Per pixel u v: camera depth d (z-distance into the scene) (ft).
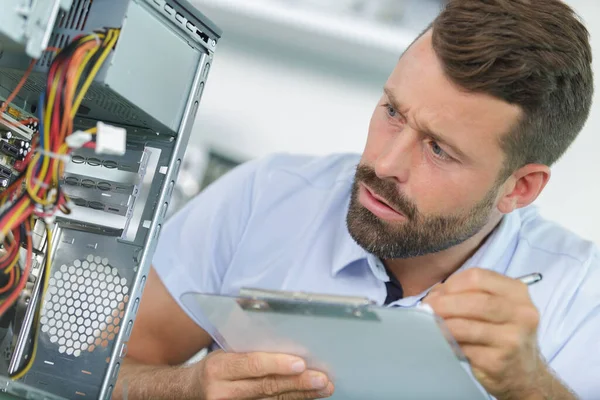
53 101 2.51
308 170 5.57
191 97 3.12
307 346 2.92
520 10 3.77
